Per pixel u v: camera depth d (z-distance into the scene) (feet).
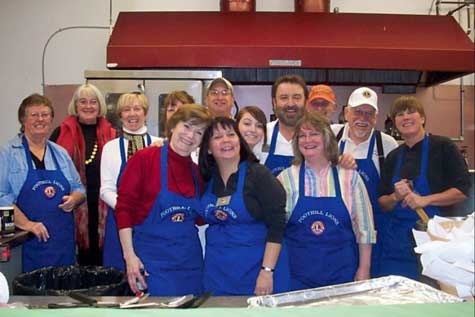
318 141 7.14
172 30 13.70
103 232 10.11
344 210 7.18
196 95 12.59
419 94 15.38
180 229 6.92
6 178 8.77
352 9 15.39
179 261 6.88
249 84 14.96
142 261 6.89
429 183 8.22
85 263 10.18
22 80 15.12
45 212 8.93
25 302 5.07
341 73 14.57
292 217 7.21
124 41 13.17
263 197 6.67
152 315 3.21
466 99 15.43
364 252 7.43
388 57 13.06
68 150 10.03
